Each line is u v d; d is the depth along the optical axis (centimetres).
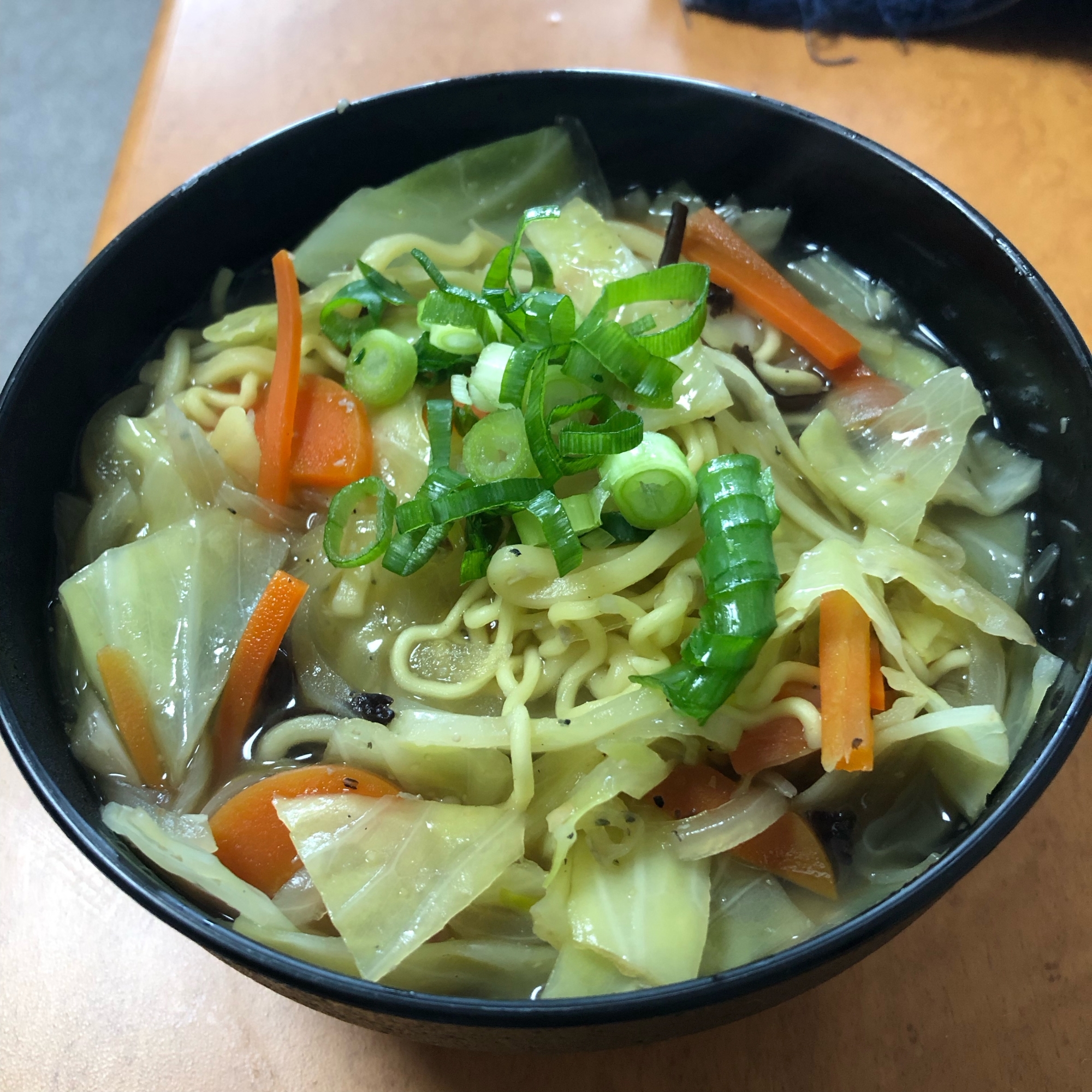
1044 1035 19
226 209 23
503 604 20
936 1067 19
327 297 23
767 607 18
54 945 21
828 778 19
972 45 28
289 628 20
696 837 18
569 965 18
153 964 20
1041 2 28
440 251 24
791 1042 19
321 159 23
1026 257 25
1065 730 17
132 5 47
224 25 29
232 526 21
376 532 20
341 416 22
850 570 19
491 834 18
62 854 21
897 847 19
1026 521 21
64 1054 20
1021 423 22
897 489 21
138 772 19
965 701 20
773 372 23
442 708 20
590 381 20
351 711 20
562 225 23
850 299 24
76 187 43
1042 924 20
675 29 29
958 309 23
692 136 24
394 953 17
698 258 24
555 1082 19
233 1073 20
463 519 20
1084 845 21
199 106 28
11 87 45
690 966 17
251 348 23
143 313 23
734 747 19
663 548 20
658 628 19
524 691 19
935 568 20
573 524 19
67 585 20
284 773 19
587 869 18
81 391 22
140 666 20
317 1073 19
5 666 19
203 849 18
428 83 23
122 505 22
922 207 22
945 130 27
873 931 16
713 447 21
